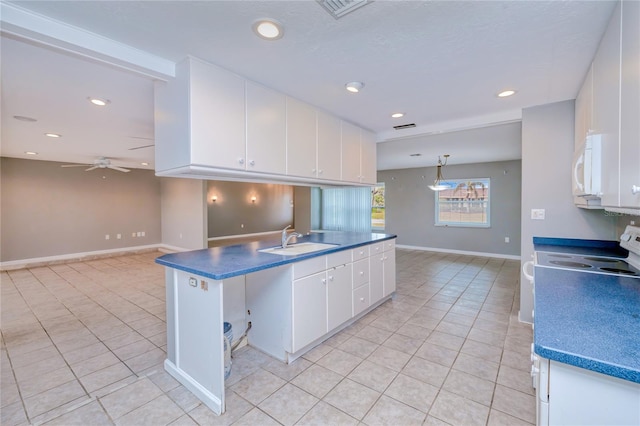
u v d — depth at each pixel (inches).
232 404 71.4
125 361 92.5
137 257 272.2
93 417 67.4
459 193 277.6
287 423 65.1
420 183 297.4
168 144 82.3
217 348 69.1
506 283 177.5
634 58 41.2
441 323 118.7
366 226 267.1
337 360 91.1
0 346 103.3
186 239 282.7
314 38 67.5
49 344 104.4
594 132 66.9
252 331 100.3
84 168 264.1
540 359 33.9
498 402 71.2
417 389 76.5
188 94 75.8
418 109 118.6
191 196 275.7
